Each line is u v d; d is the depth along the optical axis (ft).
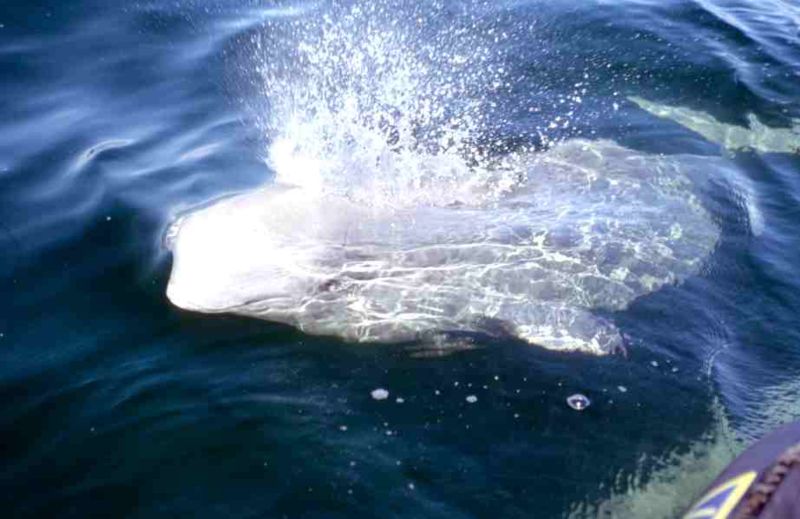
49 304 18.01
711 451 15.42
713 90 27.63
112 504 13.92
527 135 24.73
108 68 27.09
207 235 18.67
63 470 14.49
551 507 14.17
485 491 14.40
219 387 16.29
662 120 25.98
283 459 14.83
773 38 30.78
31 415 15.49
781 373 17.20
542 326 18.10
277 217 19.19
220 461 14.74
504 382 16.81
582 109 26.35
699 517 11.00
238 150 23.18
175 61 27.73
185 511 13.84
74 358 16.75
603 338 17.85
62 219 20.30
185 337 17.39
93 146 23.17
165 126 24.32
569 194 21.34
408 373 16.94
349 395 16.33
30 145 23.06
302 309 18.13
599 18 31.81
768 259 19.99
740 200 21.95
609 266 19.22
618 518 14.03
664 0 33.32
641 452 15.34
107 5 30.66
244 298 17.97
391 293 18.47
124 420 15.46
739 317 18.47
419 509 14.01
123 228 20.07
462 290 18.57
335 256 18.67
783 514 10.21
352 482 14.44
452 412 16.05
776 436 12.05
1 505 13.85
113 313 17.85
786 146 24.80
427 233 19.40
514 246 19.31
